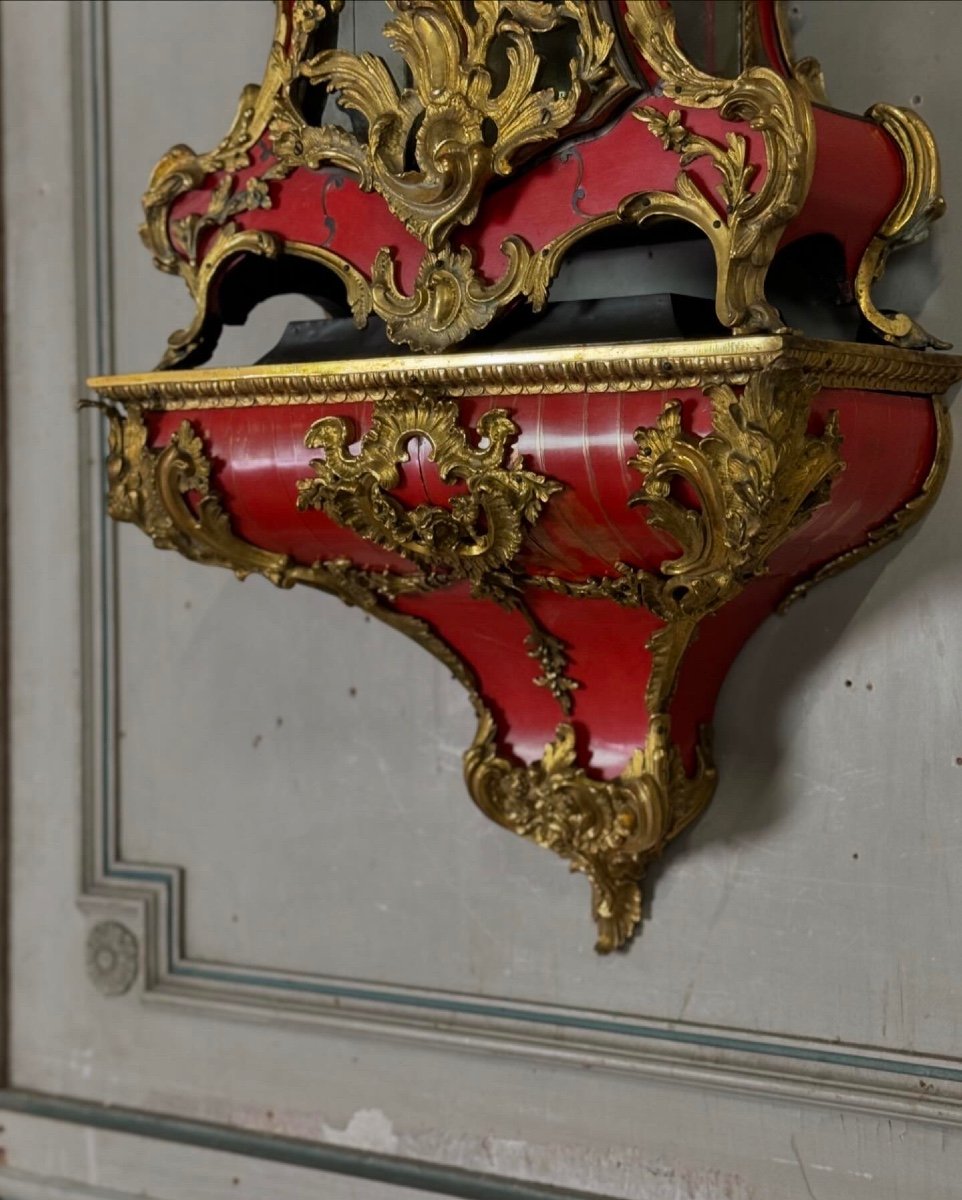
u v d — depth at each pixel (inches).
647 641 53.6
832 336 53.5
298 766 69.1
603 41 47.6
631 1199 60.2
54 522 74.9
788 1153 57.1
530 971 63.3
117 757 73.8
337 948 68.1
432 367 48.2
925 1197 54.6
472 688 59.1
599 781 56.4
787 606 57.1
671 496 45.9
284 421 52.5
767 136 45.1
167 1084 72.1
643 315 48.7
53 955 75.6
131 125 72.3
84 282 73.6
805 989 57.4
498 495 47.9
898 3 55.7
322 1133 67.7
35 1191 74.1
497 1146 63.3
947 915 54.9
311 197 53.9
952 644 54.8
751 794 58.4
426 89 50.6
